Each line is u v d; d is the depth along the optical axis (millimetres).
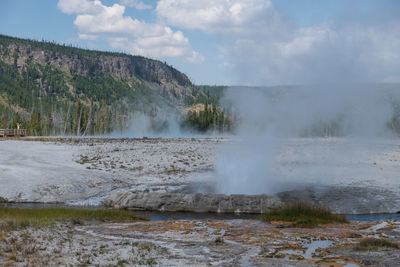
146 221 18609
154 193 23953
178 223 17469
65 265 10406
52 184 27609
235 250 12547
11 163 34812
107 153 44312
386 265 11039
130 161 38812
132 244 13078
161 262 10930
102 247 12578
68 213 18797
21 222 15484
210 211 22562
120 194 24312
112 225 16906
